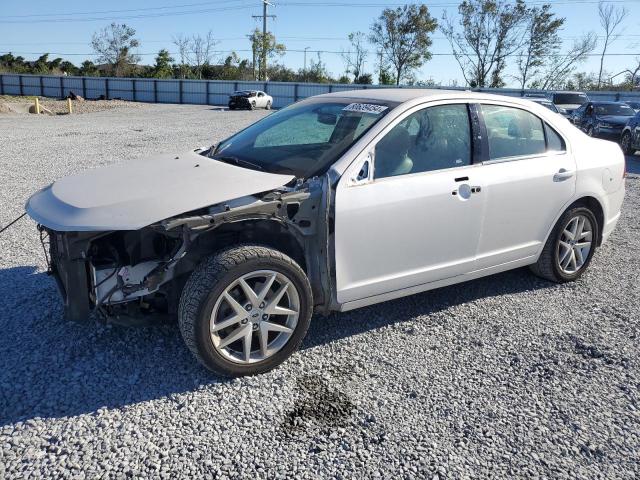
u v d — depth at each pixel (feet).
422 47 209.46
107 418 9.34
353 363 11.43
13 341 11.74
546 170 14.39
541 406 10.16
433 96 12.97
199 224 9.80
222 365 10.34
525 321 13.61
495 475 8.39
